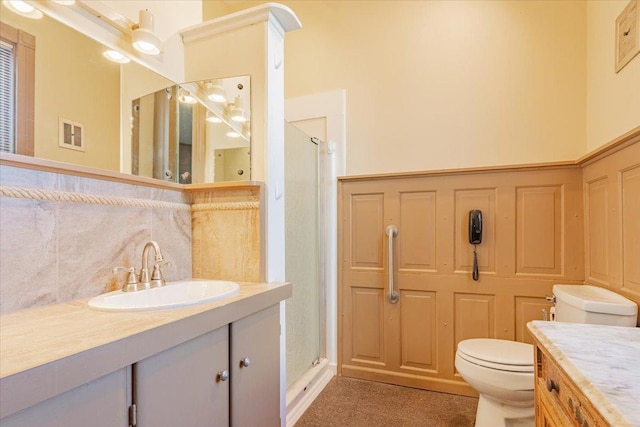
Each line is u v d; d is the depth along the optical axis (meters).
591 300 1.29
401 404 1.86
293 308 1.89
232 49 1.45
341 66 2.33
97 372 0.61
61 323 0.77
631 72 1.38
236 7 2.60
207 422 0.90
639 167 1.25
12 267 0.88
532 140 1.93
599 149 1.51
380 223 2.18
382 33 2.25
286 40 2.46
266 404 1.19
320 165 2.29
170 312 0.87
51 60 1.01
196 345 0.87
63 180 1.01
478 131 2.03
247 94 1.41
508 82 1.98
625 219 1.35
